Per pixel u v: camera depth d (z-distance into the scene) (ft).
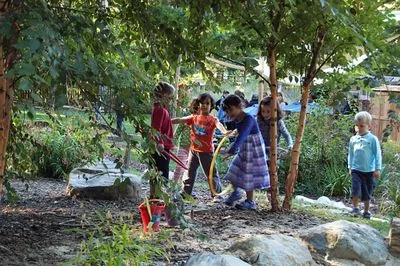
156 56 14.57
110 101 12.27
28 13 9.19
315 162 37.65
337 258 15.85
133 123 12.91
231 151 21.58
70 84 10.14
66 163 30.89
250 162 22.06
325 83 22.56
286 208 22.68
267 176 22.33
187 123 23.70
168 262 13.51
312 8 16.75
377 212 29.94
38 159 30.53
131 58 14.93
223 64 24.61
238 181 22.20
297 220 20.80
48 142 30.83
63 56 9.25
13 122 17.95
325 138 37.88
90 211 20.67
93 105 12.37
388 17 18.80
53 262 13.33
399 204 28.86
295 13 18.10
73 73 9.75
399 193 29.76
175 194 13.74
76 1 13.80
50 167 30.89
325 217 22.26
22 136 19.02
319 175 37.19
